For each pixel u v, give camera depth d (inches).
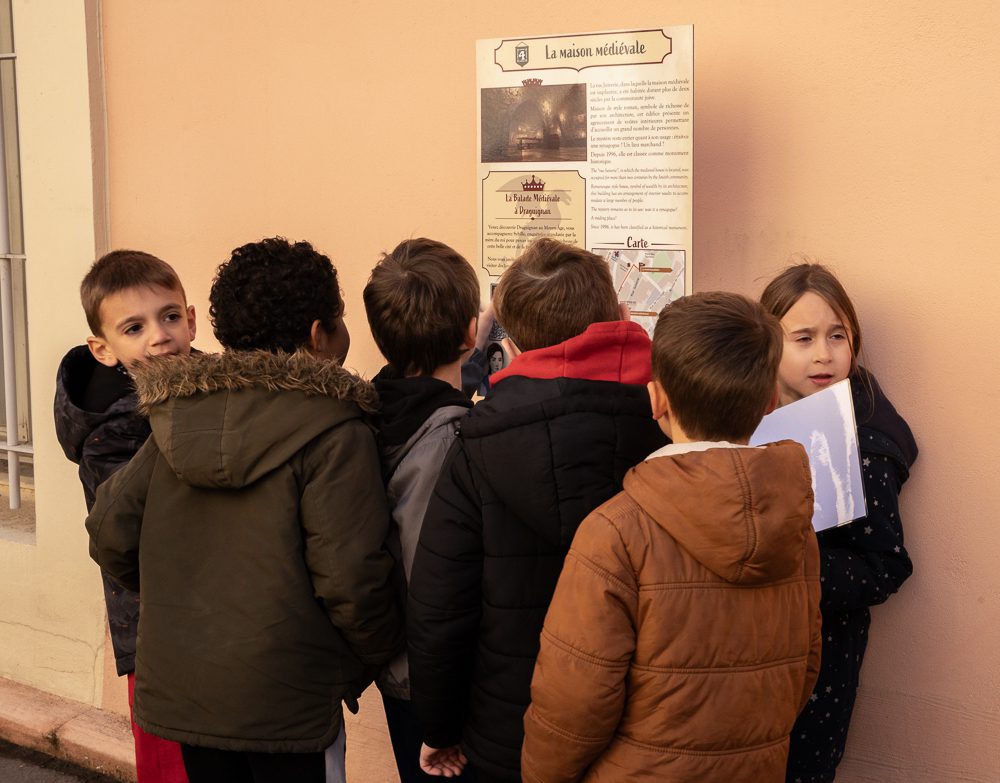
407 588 75.0
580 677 56.8
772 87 87.8
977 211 81.0
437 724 70.8
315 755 74.7
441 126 105.3
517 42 89.1
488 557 66.7
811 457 75.6
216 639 71.6
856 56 84.0
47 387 131.9
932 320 83.7
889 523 79.5
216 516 73.0
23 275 148.8
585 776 60.6
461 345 77.1
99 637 133.9
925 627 87.0
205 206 121.4
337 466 70.9
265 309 74.8
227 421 70.2
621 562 57.3
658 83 83.9
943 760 87.7
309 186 114.4
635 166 85.9
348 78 110.0
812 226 87.7
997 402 82.1
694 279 93.8
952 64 80.5
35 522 144.6
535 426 63.1
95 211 126.0
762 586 58.5
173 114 121.6
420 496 73.9
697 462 56.2
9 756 133.9
